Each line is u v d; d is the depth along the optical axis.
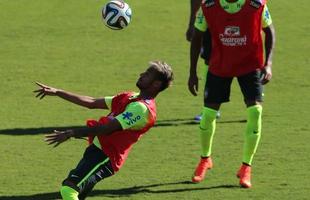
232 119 43.56
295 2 83.94
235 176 33.28
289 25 74.38
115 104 26.36
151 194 30.84
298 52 64.06
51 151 37.00
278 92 50.88
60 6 80.12
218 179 32.88
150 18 75.50
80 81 53.22
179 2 82.31
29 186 31.77
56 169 34.16
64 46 64.94
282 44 66.94
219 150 37.31
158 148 37.66
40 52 62.59
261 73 31.38
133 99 25.91
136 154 36.62
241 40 30.91
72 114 44.56
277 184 32.19
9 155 36.28
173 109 45.78
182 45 66.06
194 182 32.31
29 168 34.31
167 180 32.66
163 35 69.69
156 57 61.34
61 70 56.50
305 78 55.00
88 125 25.44
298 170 34.16
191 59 31.97
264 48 33.81
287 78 54.84
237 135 40.12
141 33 70.25
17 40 67.12
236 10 30.42
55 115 44.25
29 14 77.06
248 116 31.73
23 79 53.56
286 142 38.75
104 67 57.69
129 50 63.75
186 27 72.81
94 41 67.00
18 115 44.16
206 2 30.84
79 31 70.69
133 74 55.56
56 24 73.38
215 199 30.27
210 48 38.06
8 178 32.81
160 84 25.88
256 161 35.53
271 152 36.97
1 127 41.53
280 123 42.62
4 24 73.12
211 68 31.97
